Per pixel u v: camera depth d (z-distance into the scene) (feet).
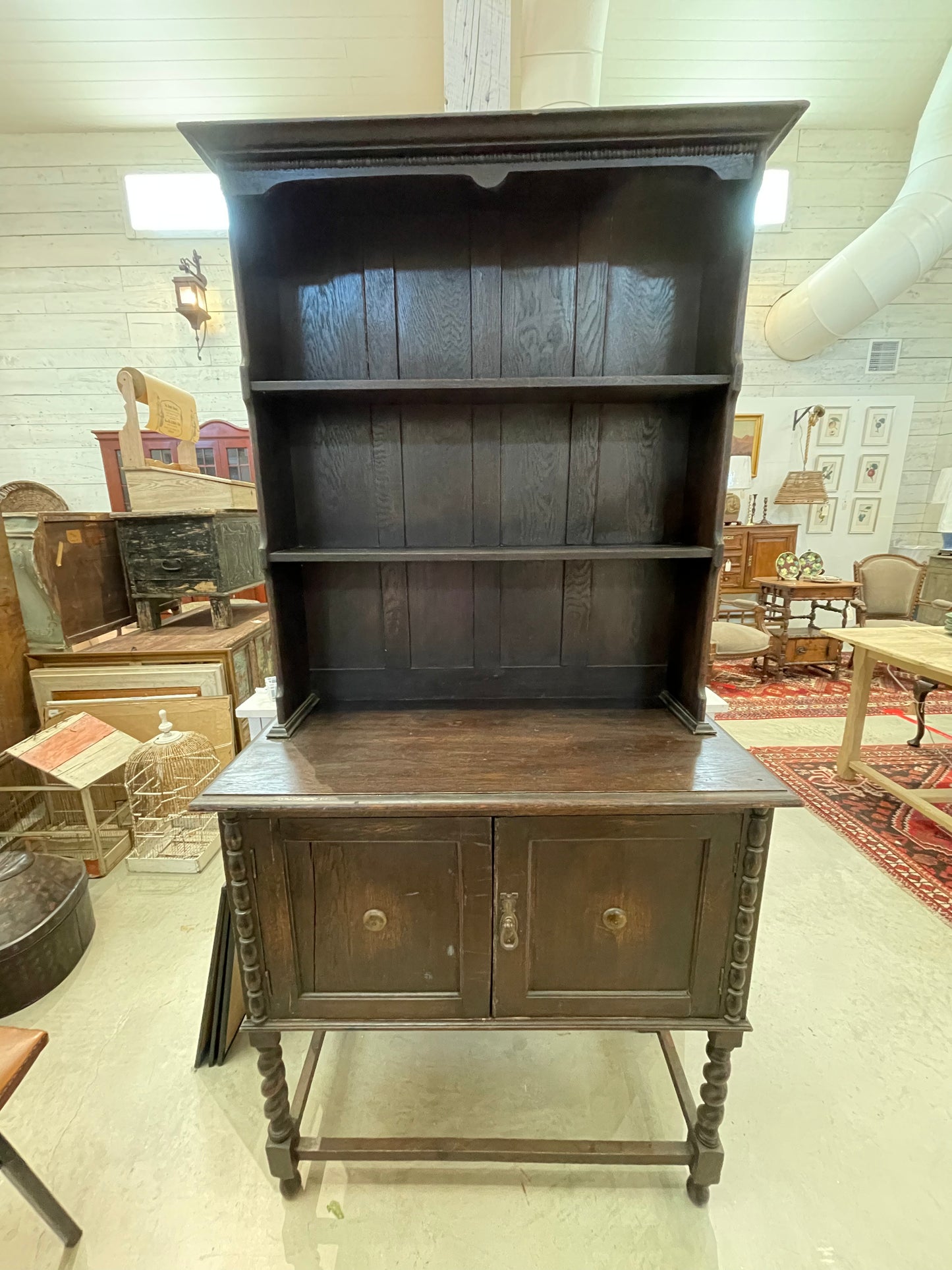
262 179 3.05
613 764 3.28
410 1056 4.34
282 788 3.03
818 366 14.07
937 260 11.37
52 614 6.73
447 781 3.09
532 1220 3.31
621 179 3.18
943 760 8.84
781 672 12.96
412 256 3.69
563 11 6.08
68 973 4.95
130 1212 3.34
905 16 9.71
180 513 7.34
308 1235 3.24
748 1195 3.41
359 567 4.20
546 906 3.08
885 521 14.88
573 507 4.11
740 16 9.68
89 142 11.97
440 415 3.96
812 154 12.87
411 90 10.93
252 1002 3.16
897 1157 3.60
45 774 6.88
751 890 3.03
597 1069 4.24
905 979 4.94
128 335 12.81
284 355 3.81
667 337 3.78
